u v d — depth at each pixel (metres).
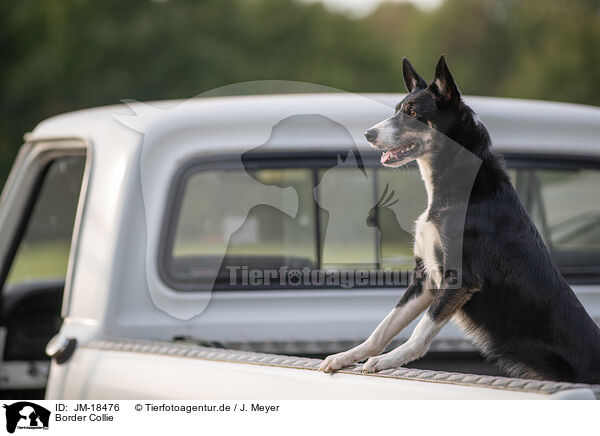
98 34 46.31
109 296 4.61
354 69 57.00
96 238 4.75
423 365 5.02
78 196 6.02
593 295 5.17
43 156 6.06
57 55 45.56
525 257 3.47
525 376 3.56
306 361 3.60
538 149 5.16
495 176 3.53
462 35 67.12
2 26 47.03
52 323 6.96
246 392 3.66
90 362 4.41
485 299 3.52
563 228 5.39
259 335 4.74
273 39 53.78
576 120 5.28
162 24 47.66
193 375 3.90
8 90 45.47
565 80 56.41
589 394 2.77
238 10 53.94
